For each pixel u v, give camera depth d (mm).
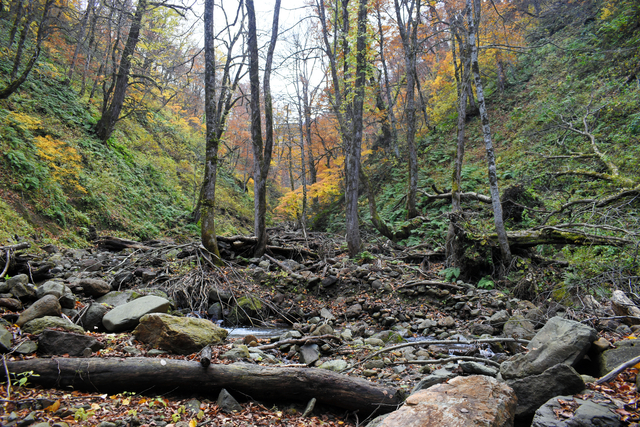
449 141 22438
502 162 17453
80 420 3424
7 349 4336
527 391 3807
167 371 4230
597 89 16531
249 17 12430
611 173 11391
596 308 6453
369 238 17062
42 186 13320
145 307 6297
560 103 17203
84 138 17781
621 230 8414
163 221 18625
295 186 41312
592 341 4234
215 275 9781
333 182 22891
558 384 3688
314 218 24750
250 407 4246
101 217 15391
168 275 9484
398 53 28906
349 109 14008
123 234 15602
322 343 6449
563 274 8688
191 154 28297
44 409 3521
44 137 15227
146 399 4047
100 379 4035
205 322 5941
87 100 20234
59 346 4578
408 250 13523
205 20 10492
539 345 4496
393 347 5629
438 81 23484
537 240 9781
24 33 14992
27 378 3896
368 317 8805
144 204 18453
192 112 34406
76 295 7379
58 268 8883
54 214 13117
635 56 15695
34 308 5414
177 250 11711
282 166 33750
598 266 7523
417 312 8750
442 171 20156
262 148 12695
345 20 12352
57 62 21250
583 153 13094
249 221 26047
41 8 18609
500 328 7336
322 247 13203
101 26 23062
